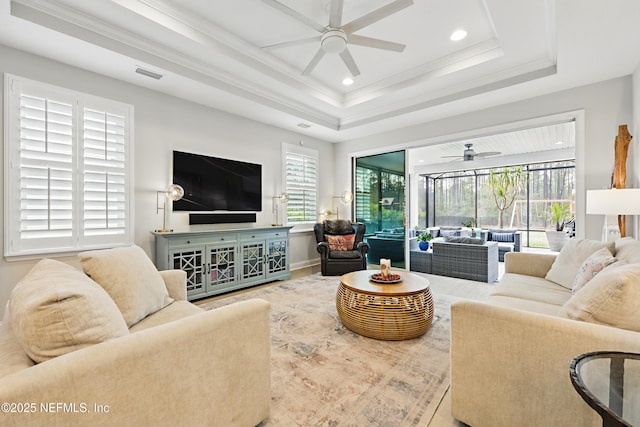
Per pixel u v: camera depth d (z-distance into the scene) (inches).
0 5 79.8
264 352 55.0
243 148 173.9
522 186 341.4
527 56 119.0
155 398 39.4
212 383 46.3
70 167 110.9
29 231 102.5
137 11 93.4
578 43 98.2
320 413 59.8
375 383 69.9
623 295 45.2
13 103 99.7
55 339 36.1
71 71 111.4
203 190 154.3
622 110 121.0
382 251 215.8
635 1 78.3
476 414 52.7
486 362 51.4
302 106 173.2
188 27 106.0
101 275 60.4
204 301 134.6
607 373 35.5
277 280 172.6
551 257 107.0
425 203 395.9
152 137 135.0
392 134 201.3
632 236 118.1
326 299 134.4
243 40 118.4
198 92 137.3
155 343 39.6
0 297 98.3
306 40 93.1
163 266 127.5
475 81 139.0
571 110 132.1
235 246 150.5
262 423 56.7
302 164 211.3
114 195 122.0
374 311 91.7
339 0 78.3
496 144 255.9
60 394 31.5
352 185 233.0
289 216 201.9
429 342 90.8
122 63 109.8
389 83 153.5
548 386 45.5
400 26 108.4
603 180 124.6
